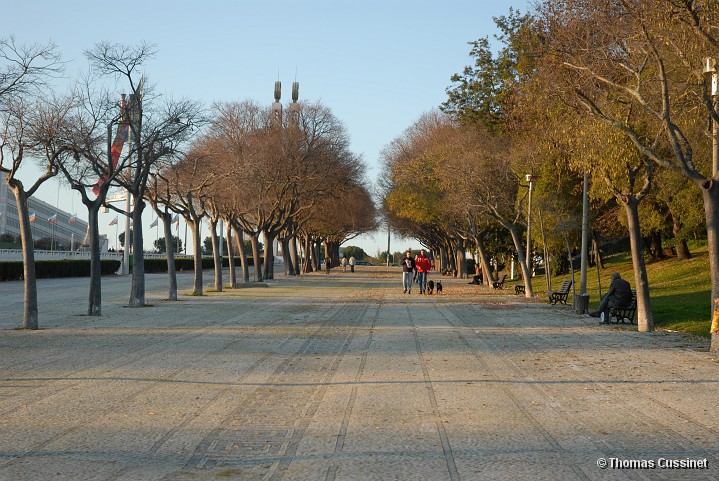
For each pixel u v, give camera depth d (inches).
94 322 931.3
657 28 653.3
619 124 719.7
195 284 1573.6
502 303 1379.2
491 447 319.0
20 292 1635.1
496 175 1652.3
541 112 836.0
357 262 6141.7
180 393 445.1
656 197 1418.6
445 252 3754.9
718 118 643.5
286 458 301.7
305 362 579.8
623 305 930.7
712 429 354.0
